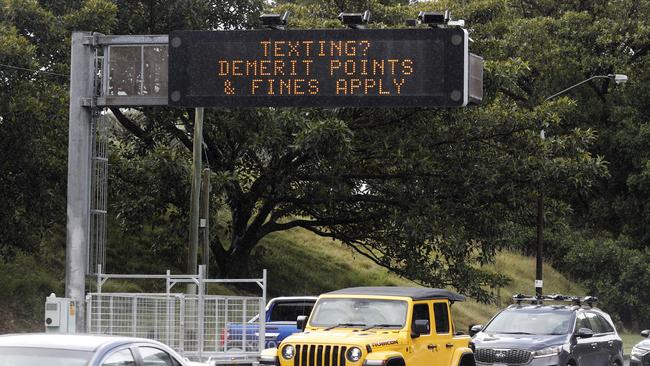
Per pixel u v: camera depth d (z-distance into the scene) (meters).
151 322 69.31
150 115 120.25
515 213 130.25
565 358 71.25
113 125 130.25
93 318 69.75
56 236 122.75
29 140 87.69
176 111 120.38
